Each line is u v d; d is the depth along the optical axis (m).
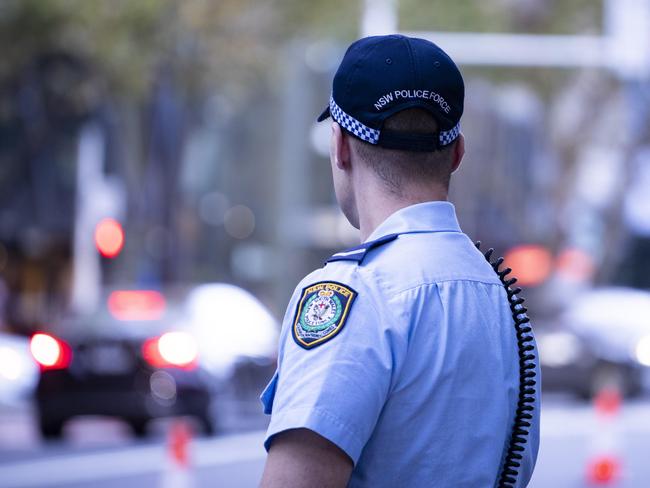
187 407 30.62
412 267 5.13
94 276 56.41
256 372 34.25
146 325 31.11
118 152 58.41
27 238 63.88
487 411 5.11
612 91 70.00
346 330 4.88
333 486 4.74
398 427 4.91
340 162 5.41
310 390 4.79
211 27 49.75
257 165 98.06
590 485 24.62
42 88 55.53
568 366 42.25
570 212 70.00
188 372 30.75
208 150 98.44
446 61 5.28
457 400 5.00
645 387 45.22
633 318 42.97
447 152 5.37
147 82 49.84
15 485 24.38
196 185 98.06
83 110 57.69
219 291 34.78
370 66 5.23
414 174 5.30
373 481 4.92
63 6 48.16
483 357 5.12
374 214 5.34
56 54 51.69
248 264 102.88
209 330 32.91
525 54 47.62
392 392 4.91
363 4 52.09
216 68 51.09
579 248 71.06
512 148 68.69
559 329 42.94
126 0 47.41
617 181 71.56
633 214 71.94
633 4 47.16
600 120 70.69
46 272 65.25
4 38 49.19
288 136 63.38
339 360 4.82
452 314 5.09
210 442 30.38
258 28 51.53
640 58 48.16
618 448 25.58
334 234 61.97
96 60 50.03
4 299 63.00
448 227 5.34
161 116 54.41
